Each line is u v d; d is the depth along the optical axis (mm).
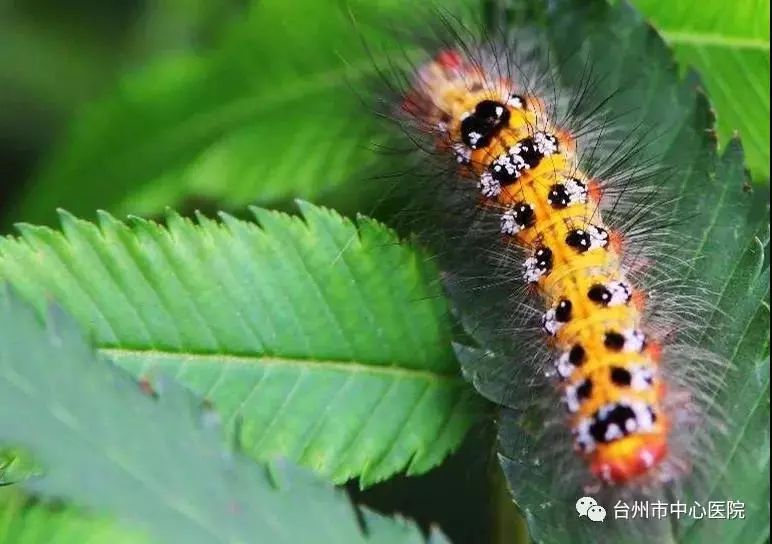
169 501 147
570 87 185
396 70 188
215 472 149
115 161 187
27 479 146
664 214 176
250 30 187
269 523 149
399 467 171
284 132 187
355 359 171
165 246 168
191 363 168
